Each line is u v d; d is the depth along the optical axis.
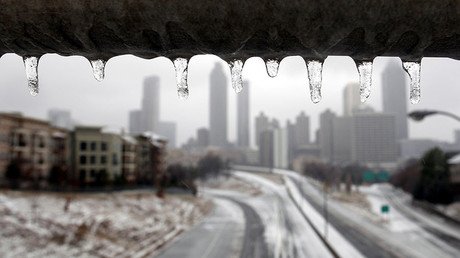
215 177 160.00
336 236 43.28
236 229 49.66
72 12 1.82
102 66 2.16
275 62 2.12
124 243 35.91
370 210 73.12
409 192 96.62
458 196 63.81
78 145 66.06
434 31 1.79
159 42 1.96
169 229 46.84
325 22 1.76
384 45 1.89
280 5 1.72
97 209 46.41
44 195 45.72
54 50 2.08
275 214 67.50
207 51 2.00
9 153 51.72
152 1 1.75
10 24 1.88
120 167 72.69
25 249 27.28
